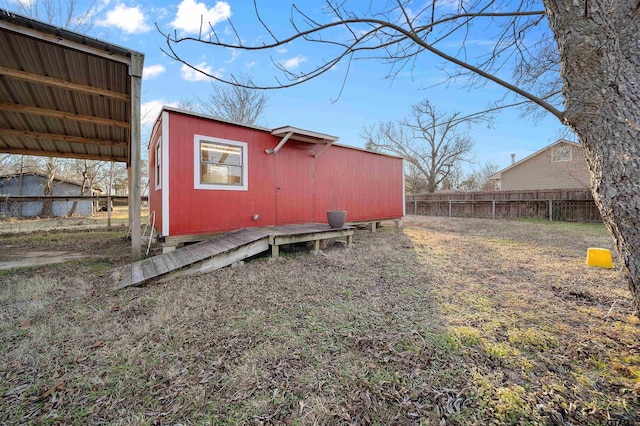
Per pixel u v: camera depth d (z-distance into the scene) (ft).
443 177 74.59
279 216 21.38
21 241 23.88
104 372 6.20
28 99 17.39
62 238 25.53
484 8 7.88
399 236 26.22
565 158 50.47
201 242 16.94
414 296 10.78
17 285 11.80
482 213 47.70
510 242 22.79
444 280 12.80
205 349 7.07
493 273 13.94
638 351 6.88
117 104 18.63
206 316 8.89
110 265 15.33
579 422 4.83
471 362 6.55
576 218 38.34
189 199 16.83
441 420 4.91
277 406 5.25
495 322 8.52
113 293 10.87
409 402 5.33
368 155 29.40
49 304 9.80
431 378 5.98
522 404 5.22
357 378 6.01
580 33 5.08
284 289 11.41
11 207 48.39
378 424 4.85
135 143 14.79
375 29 7.25
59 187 59.67
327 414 5.05
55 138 22.12
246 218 19.42
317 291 11.25
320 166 24.47
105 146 25.26
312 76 7.85
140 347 7.15
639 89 4.89
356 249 19.63
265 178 20.48
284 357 6.75
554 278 13.05
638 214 4.98
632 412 5.00
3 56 13.64
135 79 14.24
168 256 14.87
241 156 19.21
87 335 7.72
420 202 56.29
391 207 32.27
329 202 25.23
